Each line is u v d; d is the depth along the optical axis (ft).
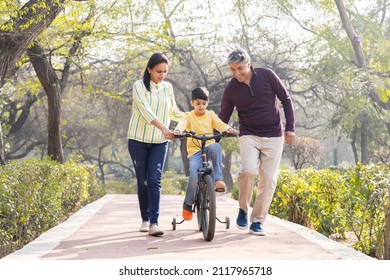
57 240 26.76
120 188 117.91
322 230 32.96
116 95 90.99
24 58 67.00
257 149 27.61
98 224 33.71
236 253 23.50
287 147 118.42
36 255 22.75
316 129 194.70
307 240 26.96
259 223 28.53
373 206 27.07
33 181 34.99
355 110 120.47
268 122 27.25
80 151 164.76
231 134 27.07
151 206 27.89
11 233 31.27
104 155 218.79
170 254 23.17
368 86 111.14
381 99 108.99
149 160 27.89
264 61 122.52
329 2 115.75
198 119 28.19
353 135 139.03
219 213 41.78
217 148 27.43
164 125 27.84
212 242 26.25
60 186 42.57
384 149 118.52
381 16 142.00
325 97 125.80
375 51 120.98
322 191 33.06
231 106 28.04
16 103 121.39
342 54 121.08
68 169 48.21
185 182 116.88
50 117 70.13
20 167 35.19
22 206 32.27
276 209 40.78
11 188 30.99
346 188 31.55
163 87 27.94
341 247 25.02
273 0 114.93
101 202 52.49
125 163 231.50
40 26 51.16
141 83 27.48
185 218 28.60
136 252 23.65
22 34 49.75
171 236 28.19
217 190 26.94
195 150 27.96
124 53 85.40
